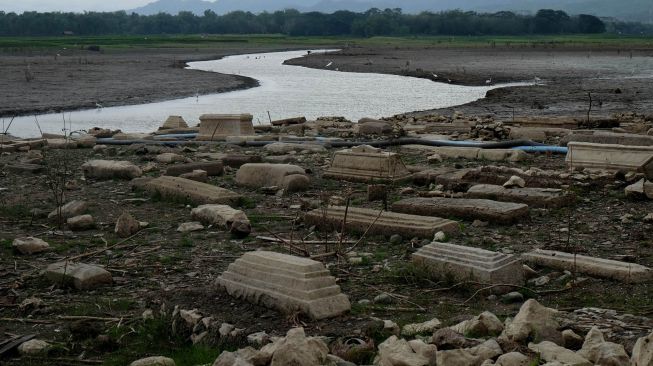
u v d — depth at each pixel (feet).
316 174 49.03
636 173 44.01
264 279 22.94
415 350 17.72
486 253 25.91
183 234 34.22
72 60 254.88
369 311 23.36
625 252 29.71
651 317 22.26
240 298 23.09
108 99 127.65
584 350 18.03
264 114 108.37
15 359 20.43
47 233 34.73
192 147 65.36
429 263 26.50
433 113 104.37
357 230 33.42
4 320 23.43
